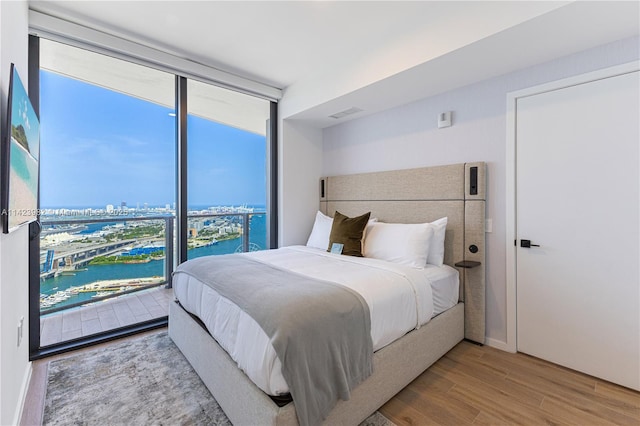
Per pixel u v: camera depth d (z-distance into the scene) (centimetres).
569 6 150
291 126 367
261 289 155
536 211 218
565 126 204
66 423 149
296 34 243
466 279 249
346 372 137
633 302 180
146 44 254
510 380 191
